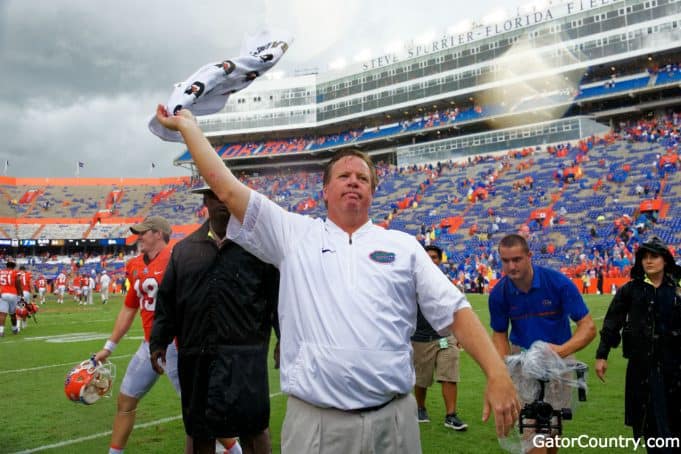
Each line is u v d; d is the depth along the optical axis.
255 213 2.24
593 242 30.91
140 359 4.26
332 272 2.15
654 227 29.94
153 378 4.28
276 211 2.30
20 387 7.73
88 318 19.88
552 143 45.31
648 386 3.98
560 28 49.28
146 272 4.31
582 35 48.12
